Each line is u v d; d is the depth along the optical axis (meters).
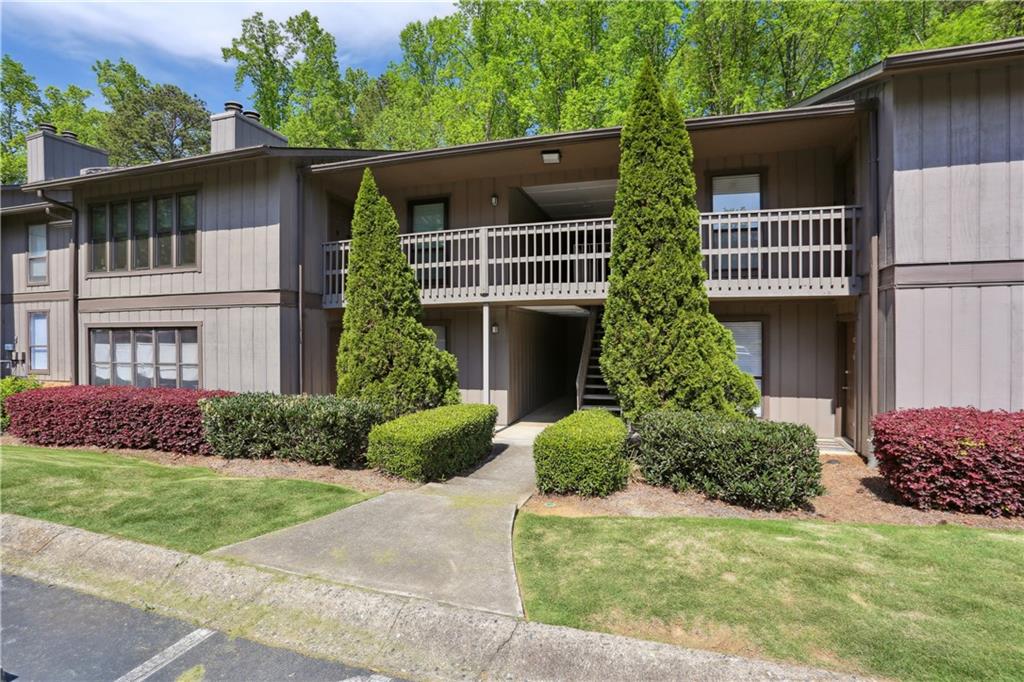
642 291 6.51
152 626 3.26
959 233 6.02
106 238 10.77
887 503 5.18
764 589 3.31
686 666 2.59
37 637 3.14
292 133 25.52
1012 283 5.86
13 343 13.66
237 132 9.99
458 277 9.28
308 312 9.80
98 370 10.88
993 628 2.87
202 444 7.28
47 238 13.16
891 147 6.30
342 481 5.91
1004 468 4.72
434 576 3.52
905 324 6.18
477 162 9.41
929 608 3.08
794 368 8.77
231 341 9.52
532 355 12.16
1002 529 4.41
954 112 6.04
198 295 9.80
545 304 9.50
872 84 6.78
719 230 7.98
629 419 6.49
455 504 4.99
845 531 4.30
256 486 5.70
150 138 29.30
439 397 7.96
